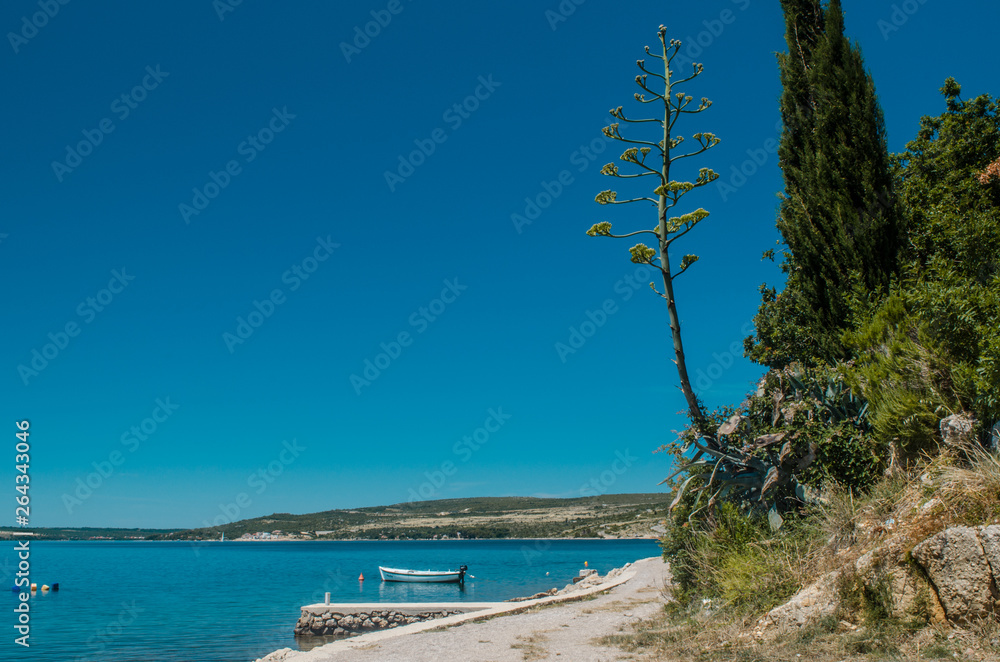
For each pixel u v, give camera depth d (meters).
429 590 47.41
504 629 12.78
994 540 6.50
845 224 13.57
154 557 134.62
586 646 10.27
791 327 14.80
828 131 14.30
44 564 102.56
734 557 10.78
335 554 148.12
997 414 8.09
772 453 11.66
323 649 11.66
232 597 44.72
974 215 12.00
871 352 10.66
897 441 9.57
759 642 8.16
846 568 8.07
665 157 12.49
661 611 13.37
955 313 9.20
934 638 6.65
